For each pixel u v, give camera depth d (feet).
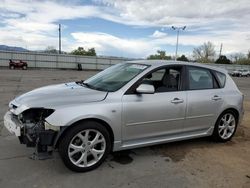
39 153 12.42
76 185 11.53
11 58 136.77
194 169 13.71
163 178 12.57
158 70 15.17
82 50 245.04
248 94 52.85
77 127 12.31
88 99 12.92
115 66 17.48
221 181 12.60
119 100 13.41
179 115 15.40
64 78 75.31
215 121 17.25
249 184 12.44
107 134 13.16
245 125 23.16
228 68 220.23
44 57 146.00
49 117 12.00
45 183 11.58
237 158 15.49
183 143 17.57
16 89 42.55
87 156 12.94
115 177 12.43
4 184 11.34
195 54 304.91
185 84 15.97
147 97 14.24
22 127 12.46
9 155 14.30
